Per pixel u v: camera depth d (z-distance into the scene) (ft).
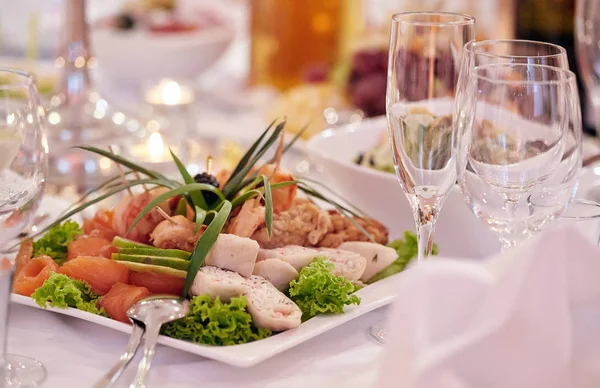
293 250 3.40
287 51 6.42
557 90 3.17
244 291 3.17
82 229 3.63
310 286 3.24
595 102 4.45
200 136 5.20
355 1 6.47
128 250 3.32
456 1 6.64
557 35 5.32
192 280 3.22
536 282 2.72
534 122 3.17
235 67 7.34
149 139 4.67
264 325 3.14
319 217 3.51
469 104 3.17
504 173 3.20
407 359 2.68
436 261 2.77
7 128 3.08
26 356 3.13
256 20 6.48
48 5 7.48
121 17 6.31
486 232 3.72
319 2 6.33
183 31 6.24
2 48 7.48
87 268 3.29
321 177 4.48
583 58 4.41
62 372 3.08
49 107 4.90
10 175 3.10
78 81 5.00
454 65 3.14
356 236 3.59
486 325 2.71
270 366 3.11
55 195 4.47
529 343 2.72
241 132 5.41
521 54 3.36
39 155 3.14
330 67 5.98
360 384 3.03
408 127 3.15
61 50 5.03
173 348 3.19
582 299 2.83
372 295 3.33
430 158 3.15
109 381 2.93
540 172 3.20
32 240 3.56
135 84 6.23
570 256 2.78
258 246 3.27
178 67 6.02
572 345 2.79
